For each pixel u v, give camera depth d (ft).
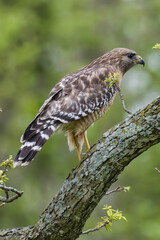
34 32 60.29
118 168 18.86
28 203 54.54
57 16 60.90
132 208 53.36
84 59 63.26
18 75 58.80
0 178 18.03
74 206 19.52
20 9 59.11
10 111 58.03
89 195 19.29
